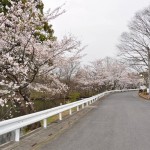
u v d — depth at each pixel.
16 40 13.04
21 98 14.55
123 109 23.61
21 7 13.14
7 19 12.67
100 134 11.09
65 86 19.59
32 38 13.62
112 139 9.98
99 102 33.66
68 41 15.99
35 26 13.39
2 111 14.02
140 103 32.06
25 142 9.17
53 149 8.32
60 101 25.36
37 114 11.11
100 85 63.12
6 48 13.00
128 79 92.06
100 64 66.38
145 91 61.19
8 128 8.50
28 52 14.08
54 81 17.55
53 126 13.10
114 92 73.69
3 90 12.83
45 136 10.46
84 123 14.55
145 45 44.91
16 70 12.92
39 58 14.29
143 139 9.98
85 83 49.94
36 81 16.66
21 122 9.58
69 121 15.17
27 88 15.12
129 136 10.61
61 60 16.31
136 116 17.88
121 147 8.62
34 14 13.44
